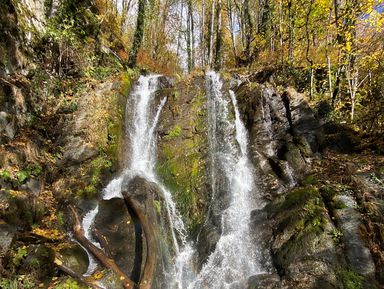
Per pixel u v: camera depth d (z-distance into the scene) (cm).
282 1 1253
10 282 434
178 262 591
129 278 520
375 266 482
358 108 1003
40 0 973
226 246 599
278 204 632
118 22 1909
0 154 586
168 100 911
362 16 920
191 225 668
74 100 843
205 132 816
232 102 882
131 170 796
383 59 920
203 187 716
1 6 746
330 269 490
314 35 1228
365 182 600
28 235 534
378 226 517
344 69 1015
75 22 1129
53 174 695
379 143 771
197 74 964
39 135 719
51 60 913
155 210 622
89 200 674
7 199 532
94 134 759
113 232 593
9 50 735
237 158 766
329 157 738
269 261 554
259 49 1539
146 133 874
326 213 563
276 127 812
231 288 532
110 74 1109
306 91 1086
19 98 704
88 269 531
